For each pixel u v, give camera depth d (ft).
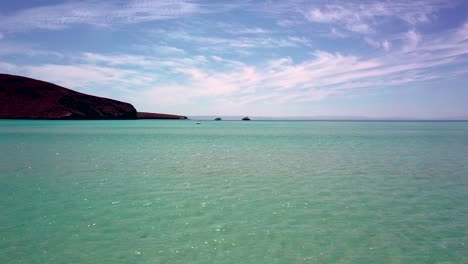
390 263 29.78
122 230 37.50
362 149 131.13
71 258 30.55
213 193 55.01
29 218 41.27
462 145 150.10
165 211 44.75
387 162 92.79
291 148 135.03
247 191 56.65
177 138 194.39
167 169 78.95
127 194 53.88
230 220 41.19
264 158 101.30
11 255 31.04
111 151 116.47
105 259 30.40
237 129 357.20
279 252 32.01
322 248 32.94
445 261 30.07
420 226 39.06
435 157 104.32
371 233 36.88
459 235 36.17
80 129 269.23
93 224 39.40
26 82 547.49
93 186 59.62
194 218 41.86
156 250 32.37
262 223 40.16
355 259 30.55
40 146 129.08
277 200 50.70
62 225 38.93
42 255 31.09
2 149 116.26
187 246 33.35
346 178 68.54
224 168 81.15
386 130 338.54
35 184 60.59
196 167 82.28
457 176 70.85
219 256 31.12
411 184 62.69
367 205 48.01
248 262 29.96
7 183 61.26
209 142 167.02
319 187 59.98
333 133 270.26
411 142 168.96
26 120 455.22
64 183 61.77
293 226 39.14
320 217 42.52
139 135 214.48
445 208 46.44
